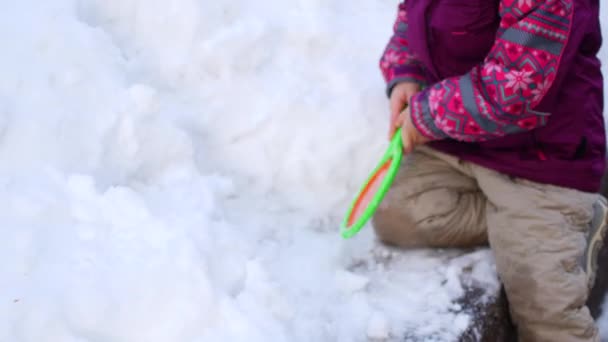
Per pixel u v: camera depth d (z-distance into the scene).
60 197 1.16
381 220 1.41
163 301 1.06
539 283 1.28
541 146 1.32
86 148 1.27
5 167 1.19
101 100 1.32
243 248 1.23
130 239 1.13
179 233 1.15
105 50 1.40
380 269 1.35
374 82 1.63
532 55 1.19
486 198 1.42
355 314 1.22
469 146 1.37
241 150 1.47
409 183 1.42
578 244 1.30
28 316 0.99
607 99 1.80
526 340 1.33
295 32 1.63
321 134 1.51
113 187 1.23
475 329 1.22
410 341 1.17
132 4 1.53
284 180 1.48
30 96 1.27
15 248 1.06
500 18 1.28
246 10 1.63
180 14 1.52
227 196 1.40
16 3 1.38
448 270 1.34
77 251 1.09
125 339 1.03
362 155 1.53
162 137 1.35
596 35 1.32
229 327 1.06
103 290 1.04
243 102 1.50
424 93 1.30
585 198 1.33
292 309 1.16
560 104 1.29
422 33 1.35
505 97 1.20
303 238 1.39
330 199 1.48
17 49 1.31
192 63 1.50
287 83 1.55
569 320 1.27
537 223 1.30
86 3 1.49
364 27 1.77
